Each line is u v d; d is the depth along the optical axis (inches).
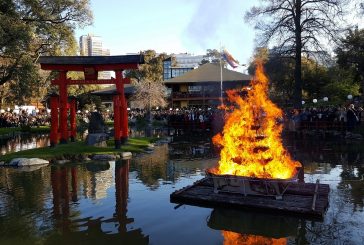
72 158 689.0
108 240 296.5
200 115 1425.9
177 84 2490.2
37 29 1332.4
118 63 795.4
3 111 2044.8
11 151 874.8
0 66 1386.6
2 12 1175.0
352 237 288.8
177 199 395.5
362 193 410.6
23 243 292.4
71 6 1389.0
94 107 2352.4
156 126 1646.2
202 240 294.0
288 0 1354.6
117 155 708.7
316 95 2106.3
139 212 363.6
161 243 289.0
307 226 315.9
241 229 315.3
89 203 397.4
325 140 933.2
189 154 761.0
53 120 797.2
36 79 1362.0
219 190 396.8
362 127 1001.5
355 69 1834.4
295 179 362.9
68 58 800.3
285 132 1139.3
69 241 295.3
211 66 2518.5
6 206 390.0
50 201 406.9
